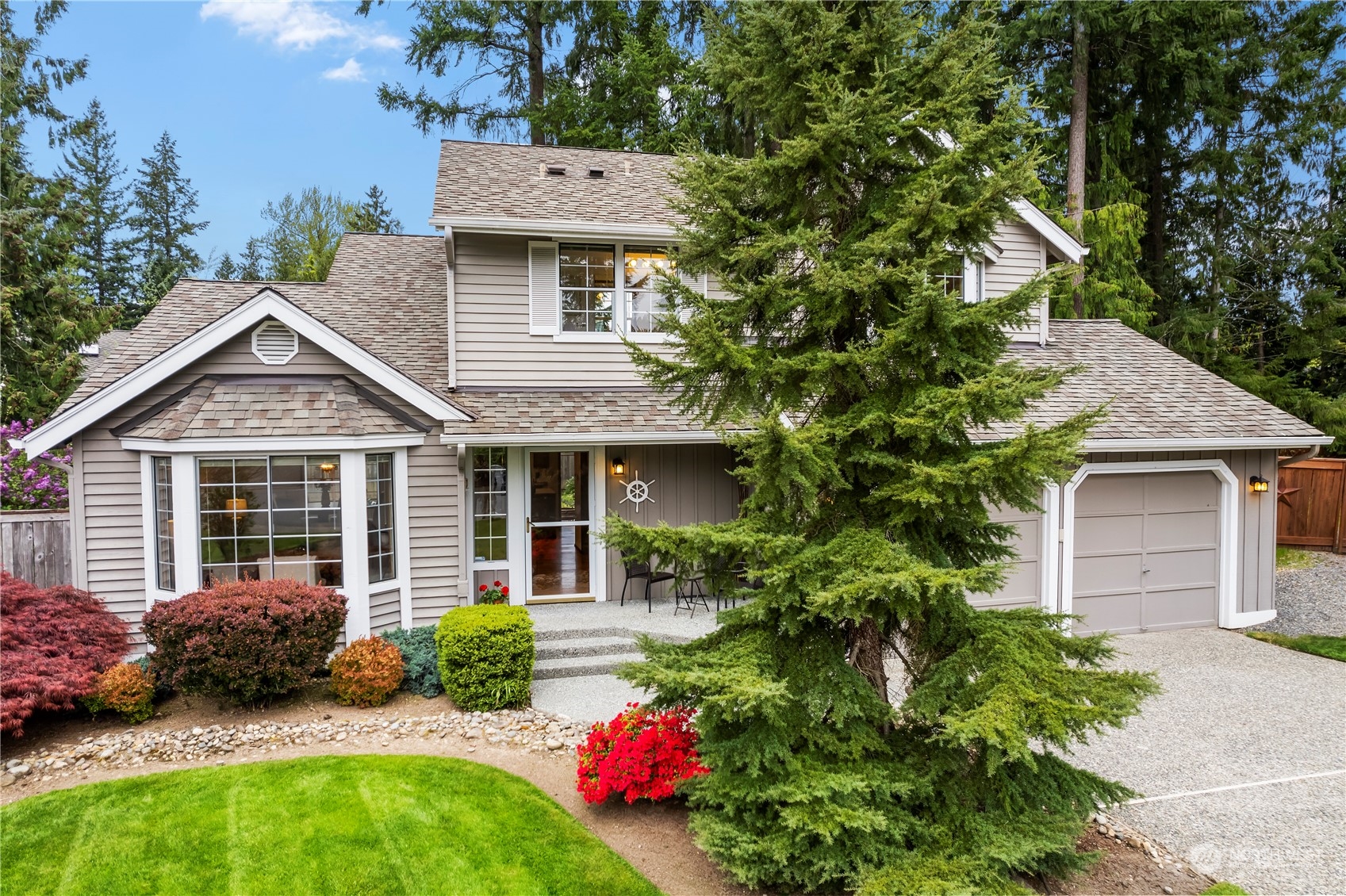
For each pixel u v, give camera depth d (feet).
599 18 65.87
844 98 15.66
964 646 15.71
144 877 16.42
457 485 33.17
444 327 42.45
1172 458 36.99
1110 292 56.59
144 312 102.89
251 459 29.25
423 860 17.02
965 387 14.52
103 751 22.68
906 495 15.23
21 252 53.88
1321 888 16.94
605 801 20.01
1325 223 64.44
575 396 36.47
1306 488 52.90
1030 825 14.98
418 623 32.81
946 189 16.17
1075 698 14.15
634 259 37.86
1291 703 28.35
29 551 33.42
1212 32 57.88
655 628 32.48
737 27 19.17
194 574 28.71
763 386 18.16
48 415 53.21
